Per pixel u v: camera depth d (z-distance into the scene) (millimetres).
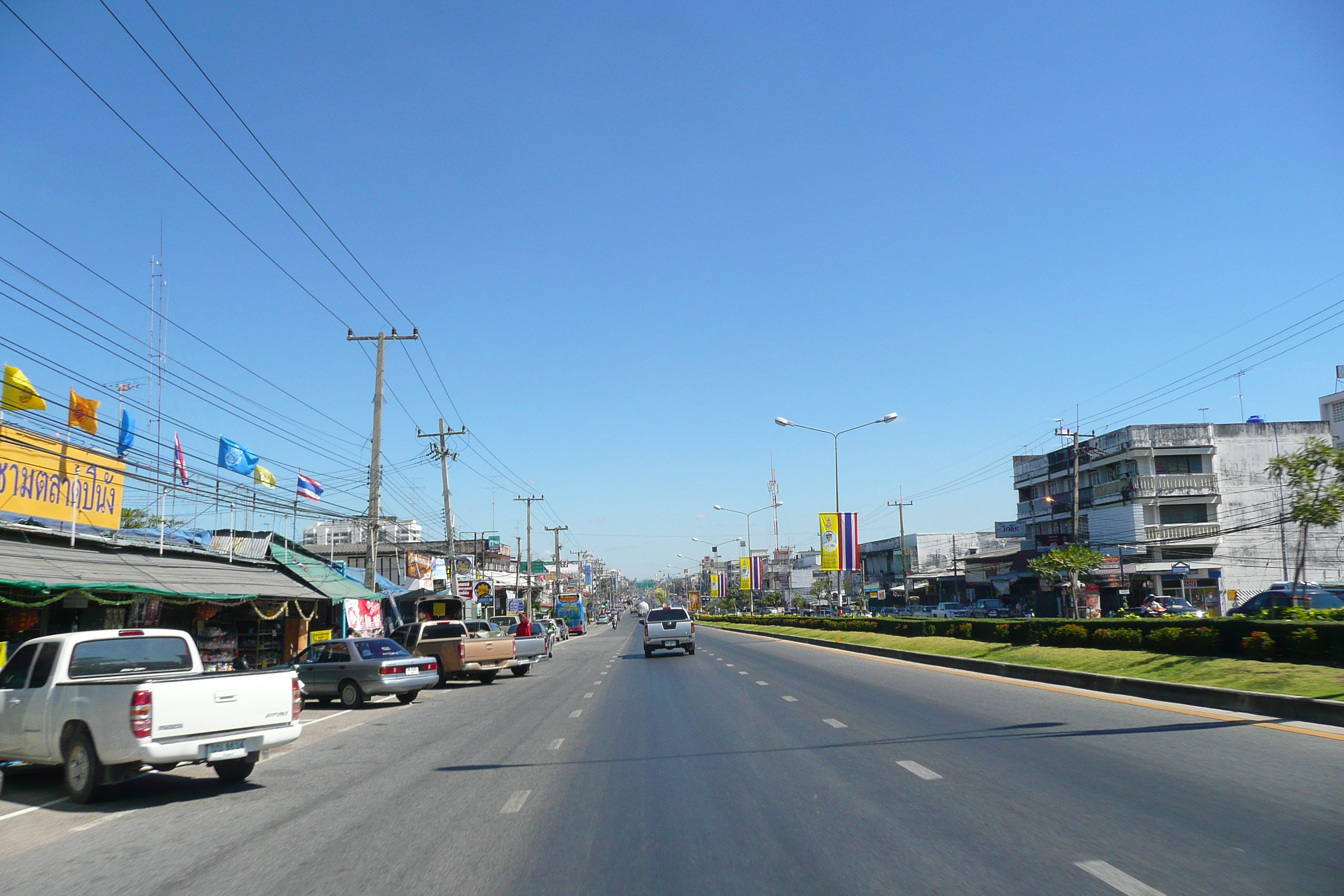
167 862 7227
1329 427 54812
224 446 27359
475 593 53281
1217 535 52562
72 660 10766
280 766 12289
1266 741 10195
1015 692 16859
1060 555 33656
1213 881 5422
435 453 46594
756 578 87562
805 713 15180
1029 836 6625
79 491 20828
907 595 74938
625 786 9492
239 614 29047
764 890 5707
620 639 64438
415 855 7016
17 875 7004
